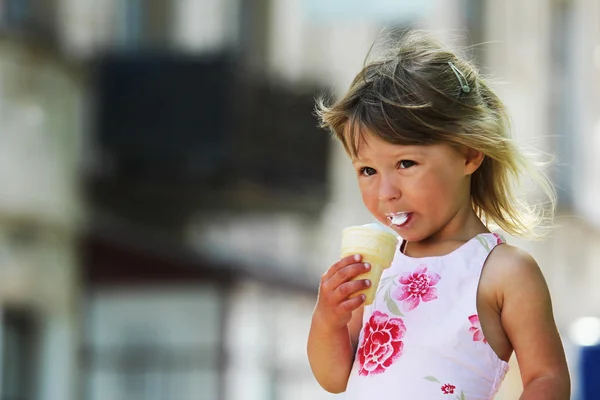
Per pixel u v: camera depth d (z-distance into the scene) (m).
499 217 3.77
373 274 3.58
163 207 20.23
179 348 19.03
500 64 25.50
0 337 16.58
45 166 17.33
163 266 19.06
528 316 3.50
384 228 3.60
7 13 17.00
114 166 19.88
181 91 20.11
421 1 27.31
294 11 27.16
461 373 3.49
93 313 18.53
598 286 25.23
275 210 21.30
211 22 23.08
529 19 25.73
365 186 3.58
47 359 17.34
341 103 3.63
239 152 20.30
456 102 3.52
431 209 3.53
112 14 20.31
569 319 23.89
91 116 19.38
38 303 17.12
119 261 18.72
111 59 19.94
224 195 20.64
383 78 3.58
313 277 21.30
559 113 25.78
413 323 3.57
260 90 20.66
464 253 3.60
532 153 3.88
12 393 16.78
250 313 19.97
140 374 18.75
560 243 24.83
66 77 17.89
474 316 3.52
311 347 3.72
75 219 18.08
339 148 25.41
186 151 20.09
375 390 3.56
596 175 25.88
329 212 24.00
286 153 20.91
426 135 3.48
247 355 19.83
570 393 3.48
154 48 20.53
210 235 20.98
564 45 25.98
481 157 3.60
